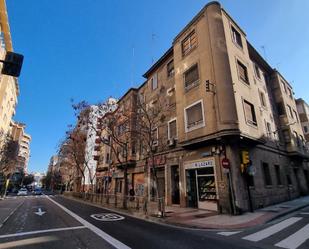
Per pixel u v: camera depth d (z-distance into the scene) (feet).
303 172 84.33
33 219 38.45
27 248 20.31
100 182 119.55
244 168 43.06
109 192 99.96
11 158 130.00
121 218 39.86
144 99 81.00
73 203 79.36
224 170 42.96
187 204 52.44
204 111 49.06
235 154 44.19
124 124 69.72
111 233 26.61
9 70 21.94
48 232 27.20
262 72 75.25
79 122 74.13
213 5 53.78
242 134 43.60
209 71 50.11
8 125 147.84
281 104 77.10
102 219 38.34
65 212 49.24
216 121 45.57
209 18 53.26
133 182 81.05
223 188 43.37
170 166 60.80
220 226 30.42
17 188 242.17
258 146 55.21
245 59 56.75
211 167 47.75
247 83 53.98
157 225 33.06
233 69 49.75
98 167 120.98
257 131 50.08
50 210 53.62
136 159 79.97
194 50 56.13
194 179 52.42
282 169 66.13
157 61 74.54
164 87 70.54
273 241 22.57
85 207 62.39
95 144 128.77
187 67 57.47
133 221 36.63
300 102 102.32
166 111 66.54
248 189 43.19
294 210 43.42
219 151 45.62
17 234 26.16
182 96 57.21
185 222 33.65
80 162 115.65
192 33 58.54
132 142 72.18
